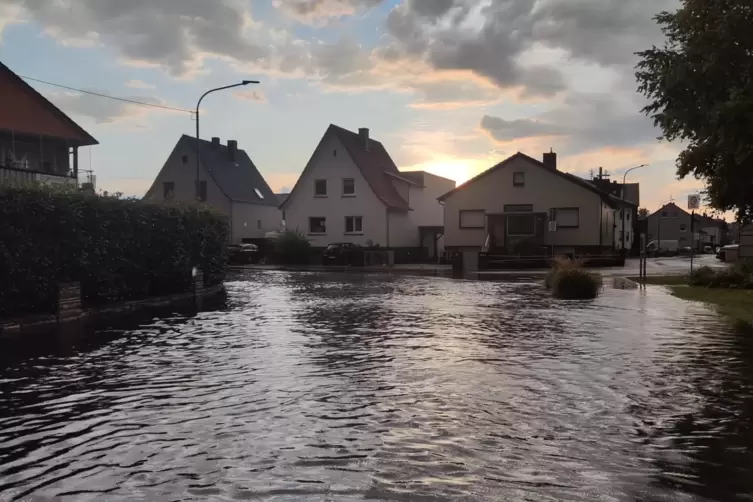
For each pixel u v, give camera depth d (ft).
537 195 140.56
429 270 117.60
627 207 194.59
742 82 45.44
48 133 106.22
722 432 16.67
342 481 13.37
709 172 60.59
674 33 52.54
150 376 23.79
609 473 13.76
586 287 56.54
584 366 25.36
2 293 39.09
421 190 179.01
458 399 20.18
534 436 16.37
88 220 46.14
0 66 103.55
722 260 160.45
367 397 20.48
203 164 172.65
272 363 26.27
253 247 149.69
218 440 16.16
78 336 34.24
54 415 18.56
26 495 12.75
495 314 44.16
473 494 12.63
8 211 39.09
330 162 156.15
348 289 69.92
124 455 15.08
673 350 28.96
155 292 58.44
